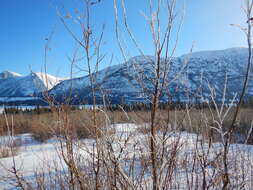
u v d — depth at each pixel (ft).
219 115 3.96
